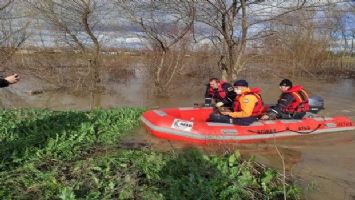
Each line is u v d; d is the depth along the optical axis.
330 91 17.23
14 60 16.08
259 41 15.34
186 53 16.36
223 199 4.96
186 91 15.90
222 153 7.04
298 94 8.99
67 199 4.46
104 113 9.25
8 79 4.98
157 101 14.38
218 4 13.32
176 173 5.50
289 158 7.36
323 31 21.77
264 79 18.97
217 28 13.97
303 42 21.36
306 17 15.12
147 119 8.50
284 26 14.97
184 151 6.72
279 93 16.58
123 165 5.59
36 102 13.90
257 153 7.63
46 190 4.75
